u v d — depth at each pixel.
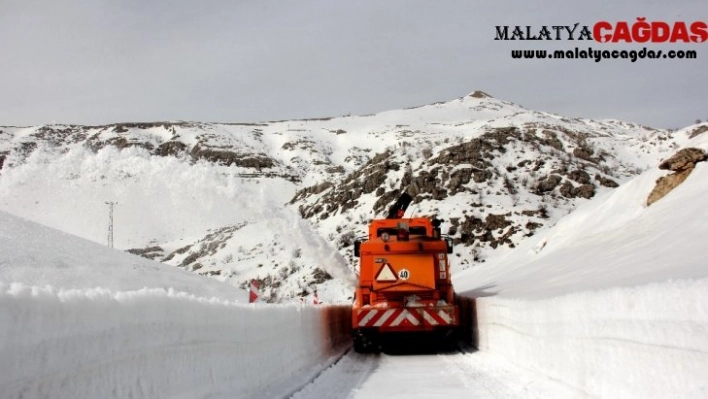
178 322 6.59
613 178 70.38
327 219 69.25
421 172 68.56
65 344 4.39
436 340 17.58
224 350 8.16
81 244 29.08
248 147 156.38
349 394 9.87
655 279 11.77
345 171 130.00
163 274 30.44
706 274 10.83
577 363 8.38
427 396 9.49
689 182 25.50
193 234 62.50
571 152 79.62
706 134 27.69
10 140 106.75
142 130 154.75
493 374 11.41
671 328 5.83
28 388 3.96
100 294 5.07
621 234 25.41
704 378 5.27
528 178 66.81
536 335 10.59
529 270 29.30
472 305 17.48
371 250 17.03
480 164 68.88
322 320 16.08
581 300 8.30
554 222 57.25
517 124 166.50
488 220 57.94
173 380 6.37
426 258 16.84
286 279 49.84
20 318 3.92
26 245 26.31
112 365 5.10
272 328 10.74
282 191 92.06
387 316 16.41
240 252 55.97
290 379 10.93
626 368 6.77
